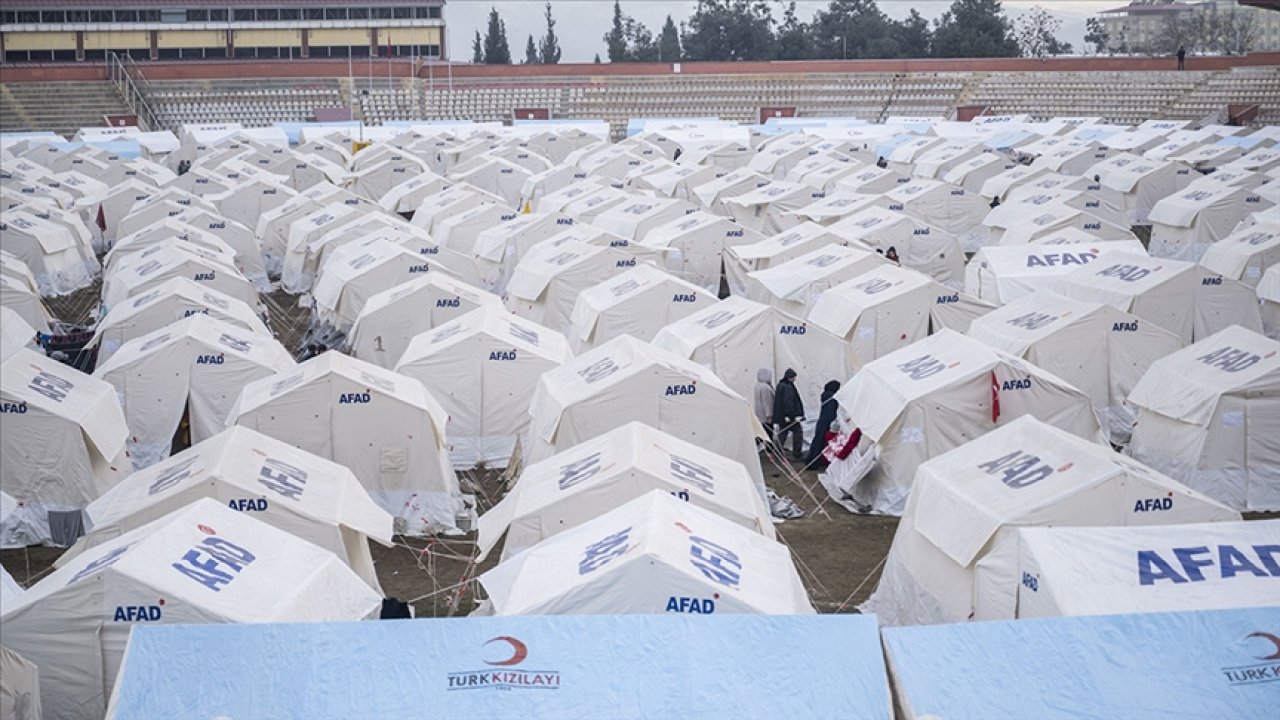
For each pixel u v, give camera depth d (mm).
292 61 105125
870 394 23125
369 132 88625
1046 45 184625
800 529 21594
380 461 21797
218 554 14750
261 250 49531
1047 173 58031
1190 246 46469
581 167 70375
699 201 57000
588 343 30016
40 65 101625
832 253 34062
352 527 17453
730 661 11164
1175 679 10836
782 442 25281
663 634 11383
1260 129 81500
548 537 16938
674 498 15438
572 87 108812
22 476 21375
